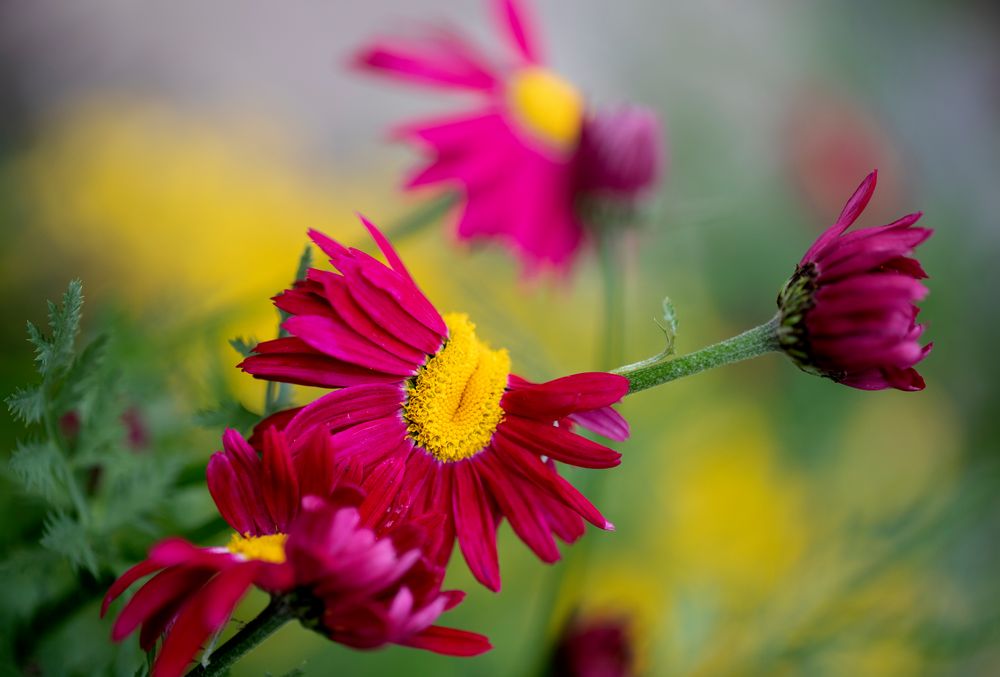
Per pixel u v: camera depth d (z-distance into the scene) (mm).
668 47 1030
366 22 1122
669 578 567
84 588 379
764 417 692
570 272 533
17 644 381
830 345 351
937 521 511
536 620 483
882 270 353
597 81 1117
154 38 1041
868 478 729
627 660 453
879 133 1021
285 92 1068
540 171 517
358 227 685
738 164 917
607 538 561
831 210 940
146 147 631
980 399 819
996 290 860
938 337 833
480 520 348
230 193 630
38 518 394
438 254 644
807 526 653
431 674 484
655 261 784
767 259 842
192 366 445
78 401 367
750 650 509
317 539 315
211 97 1019
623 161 516
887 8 1159
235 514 333
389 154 1026
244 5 1087
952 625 509
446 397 346
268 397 366
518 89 527
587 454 345
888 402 796
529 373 495
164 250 593
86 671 385
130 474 385
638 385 356
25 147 720
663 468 602
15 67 953
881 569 505
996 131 1211
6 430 436
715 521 637
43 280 562
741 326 794
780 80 1033
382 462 343
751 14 1113
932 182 1106
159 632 327
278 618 322
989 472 515
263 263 612
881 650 547
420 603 321
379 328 341
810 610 516
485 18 1177
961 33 1216
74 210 585
